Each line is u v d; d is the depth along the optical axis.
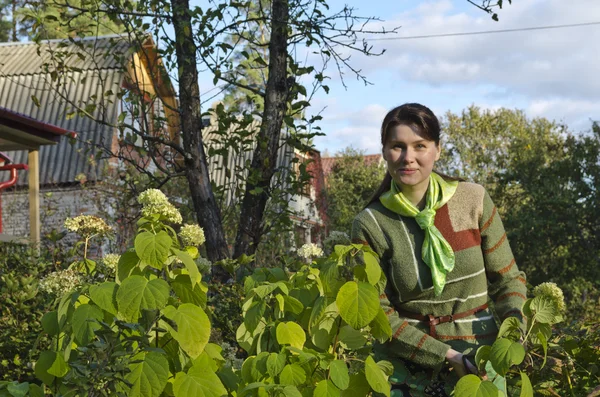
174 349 2.94
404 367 3.01
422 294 3.00
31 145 13.02
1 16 23.45
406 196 3.04
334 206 26.81
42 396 2.73
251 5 7.65
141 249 2.73
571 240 25.56
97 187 16.53
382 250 3.04
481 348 2.76
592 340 4.36
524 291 3.07
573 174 25.77
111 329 2.62
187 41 7.43
